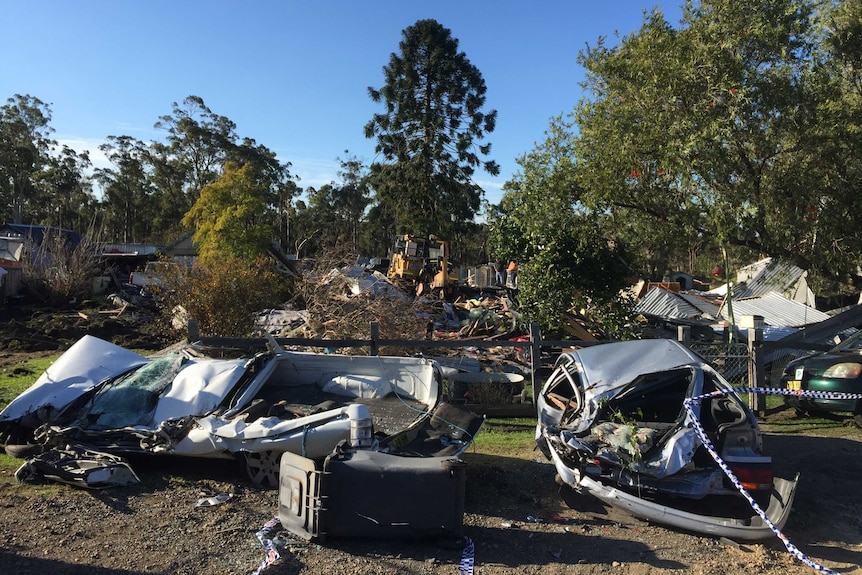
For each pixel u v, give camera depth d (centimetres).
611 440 494
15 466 598
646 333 1381
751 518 484
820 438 794
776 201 1000
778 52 965
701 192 995
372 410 637
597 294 1277
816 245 1000
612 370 560
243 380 628
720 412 526
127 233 8462
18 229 4216
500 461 684
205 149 7562
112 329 2009
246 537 452
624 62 1027
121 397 628
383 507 443
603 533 486
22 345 1702
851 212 989
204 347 745
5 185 7175
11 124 7275
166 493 541
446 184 4372
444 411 614
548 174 1162
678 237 1083
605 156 1036
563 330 1326
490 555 439
